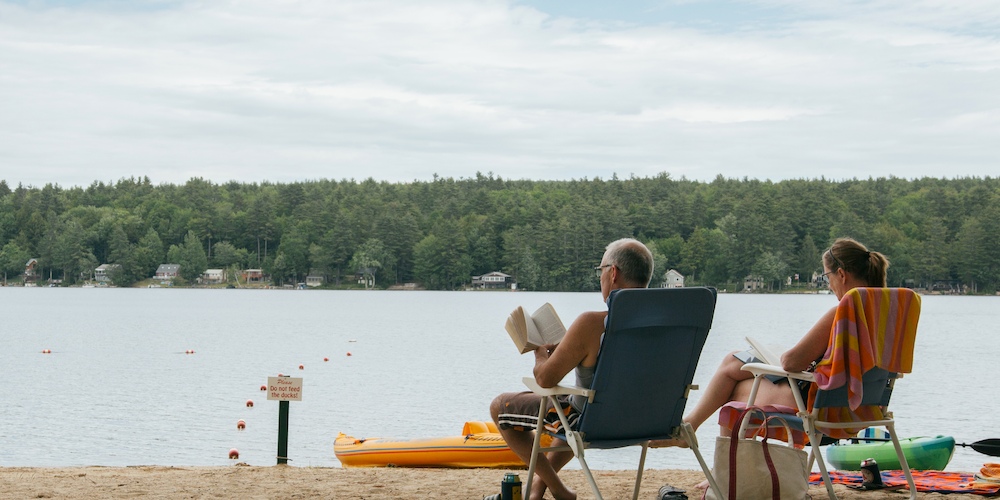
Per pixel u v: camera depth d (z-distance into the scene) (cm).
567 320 6019
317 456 1501
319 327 5856
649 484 549
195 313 7606
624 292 360
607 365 369
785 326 5788
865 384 420
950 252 12088
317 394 2470
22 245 15100
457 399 2367
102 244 15338
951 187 14000
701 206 13175
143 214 15888
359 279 14412
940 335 5275
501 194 15450
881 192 13600
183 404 2231
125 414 2042
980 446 582
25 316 6812
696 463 1230
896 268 12112
